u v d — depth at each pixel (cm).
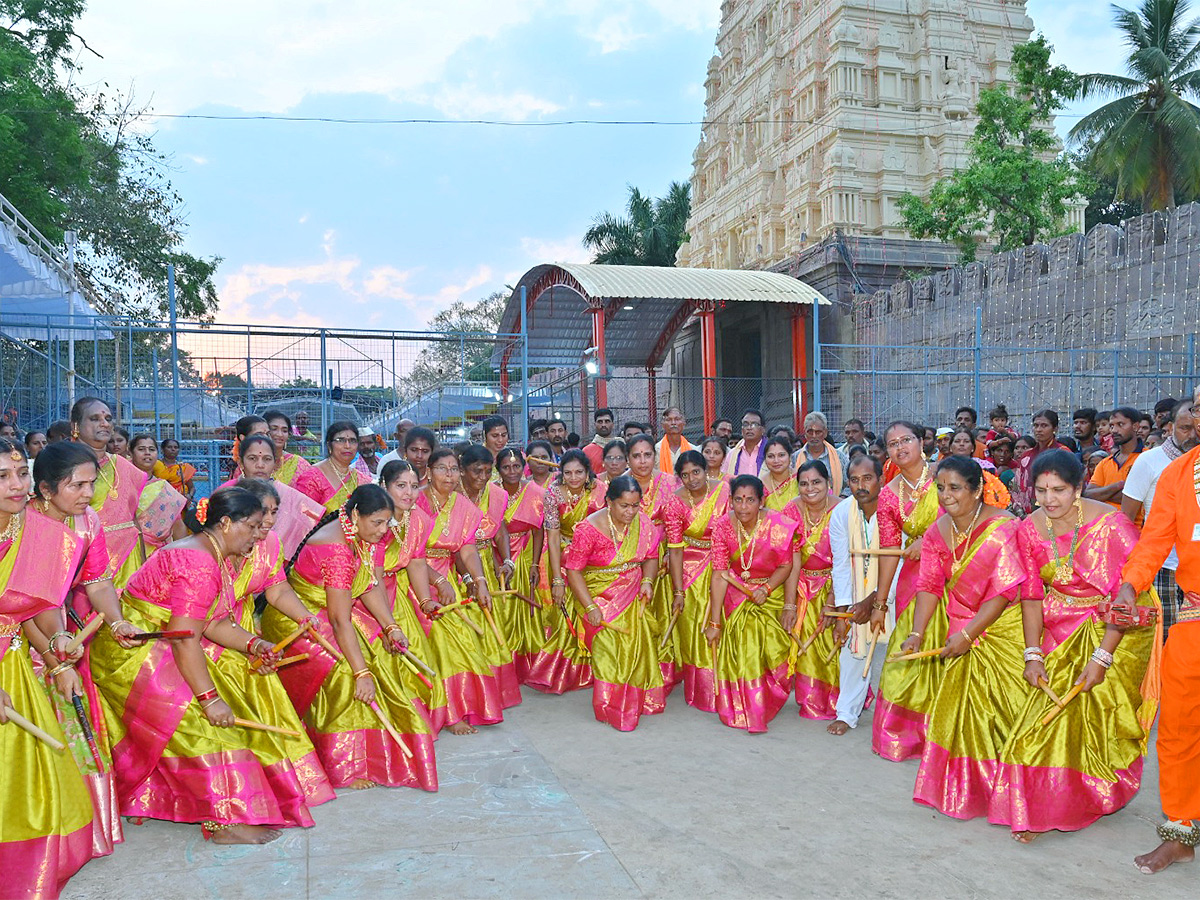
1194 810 350
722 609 563
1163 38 1997
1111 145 1981
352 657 437
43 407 1745
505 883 335
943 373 1480
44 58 2309
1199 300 1488
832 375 2275
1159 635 392
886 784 439
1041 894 329
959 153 2562
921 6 2656
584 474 600
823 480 551
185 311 2841
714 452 668
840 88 2592
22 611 342
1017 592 414
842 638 533
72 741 363
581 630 579
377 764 438
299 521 568
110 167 2605
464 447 608
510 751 487
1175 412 500
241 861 356
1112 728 390
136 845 372
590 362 1883
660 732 524
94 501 546
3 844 317
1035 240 2125
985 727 405
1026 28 2741
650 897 325
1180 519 357
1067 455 390
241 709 406
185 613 374
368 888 332
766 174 2870
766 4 2997
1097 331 1655
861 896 326
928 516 494
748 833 379
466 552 563
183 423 1515
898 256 2336
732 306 2431
